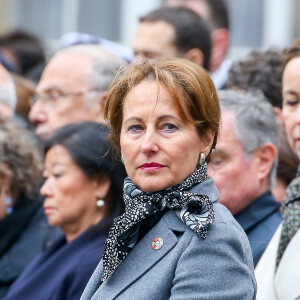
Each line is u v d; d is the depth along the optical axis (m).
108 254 7.64
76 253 10.69
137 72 7.74
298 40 10.43
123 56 15.88
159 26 13.88
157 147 7.53
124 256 7.63
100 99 14.22
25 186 12.62
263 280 9.17
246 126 10.47
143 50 13.88
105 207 10.97
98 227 10.80
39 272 10.85
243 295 7.26
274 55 12.73
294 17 22.44
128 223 7.55
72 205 11.00
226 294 7.21
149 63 7.79
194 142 7.60
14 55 18.67
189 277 7.27
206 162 7.88
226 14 15.90
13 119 14.30
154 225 7.71
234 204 10.39
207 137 7.72
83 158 10.94
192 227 7.37
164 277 7.41
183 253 7.37
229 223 7.45
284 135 11.72
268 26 22.33
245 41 22.36
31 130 14.80
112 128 7.99
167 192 7.61
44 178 12.84
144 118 7.57
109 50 14.69
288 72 10.32
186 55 13.85
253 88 12.52
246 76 12.64
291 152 11.66
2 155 12.53
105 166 10.88
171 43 13.82
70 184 11.01
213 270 7.26
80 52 14.47
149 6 23.00
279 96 12.45
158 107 7.54
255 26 22.36
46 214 11.43
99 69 14.30
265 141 10.54
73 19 23.48
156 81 7.60
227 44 15.72
